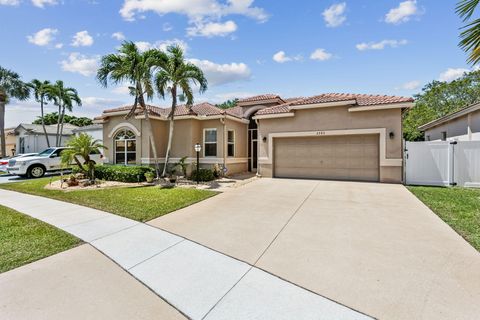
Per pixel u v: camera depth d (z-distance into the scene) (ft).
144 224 20.36
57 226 19.88
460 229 17.66
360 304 9.56
